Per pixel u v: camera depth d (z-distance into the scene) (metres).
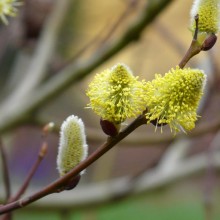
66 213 0.85
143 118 0.44
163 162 0.86
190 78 0.43
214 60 0.73
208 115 0.88
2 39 0.89
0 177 0.86
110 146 0.45
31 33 0.87
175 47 0.84
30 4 0.85
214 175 0.80
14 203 0.47
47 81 0.85
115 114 0.44
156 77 0.44
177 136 0.74
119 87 0.44
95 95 0.44
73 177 0.47
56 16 0.86
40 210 0.84
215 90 0.73
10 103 0.80
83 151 0.47
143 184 0.85
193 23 0.46
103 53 0.73
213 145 0.77
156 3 0.68
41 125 0.79
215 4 0.45
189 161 0.86
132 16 0.91
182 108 0.44
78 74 0.76
